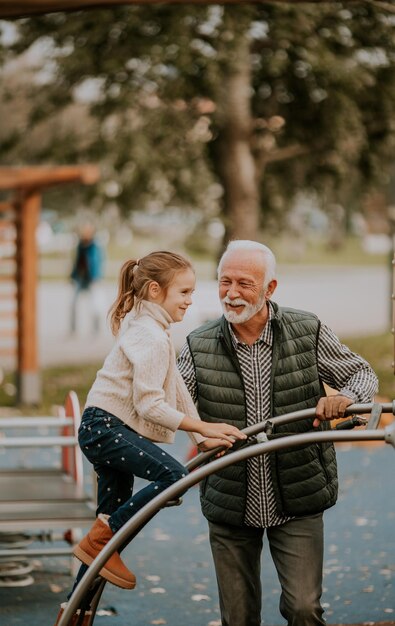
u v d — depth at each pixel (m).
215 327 5.02
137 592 7.14
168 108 18.45
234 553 4.96
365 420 4.79
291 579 4.82
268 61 17.69
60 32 17.28
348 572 7.58
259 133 20.25
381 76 18.62
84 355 20.64
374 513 9.28
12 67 19.05
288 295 34.81
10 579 7.22
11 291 27.50
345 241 67.62
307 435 4.21
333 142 19.67
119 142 18.25
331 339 4.97
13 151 19.84
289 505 4.85
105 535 4.62
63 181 14.12
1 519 6.41
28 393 15.34
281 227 22.88
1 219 15.23
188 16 16.64
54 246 57.19
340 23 17.73
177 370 4.78
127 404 4.66
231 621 4.96
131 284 4.76
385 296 34.22
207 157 19.62
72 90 18.86
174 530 8.78
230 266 4.79
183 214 20.59
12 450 11.98
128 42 17.31
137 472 4.60
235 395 4.90
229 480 4.87
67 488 7.29
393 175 20.61
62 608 4.70
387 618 6.59
